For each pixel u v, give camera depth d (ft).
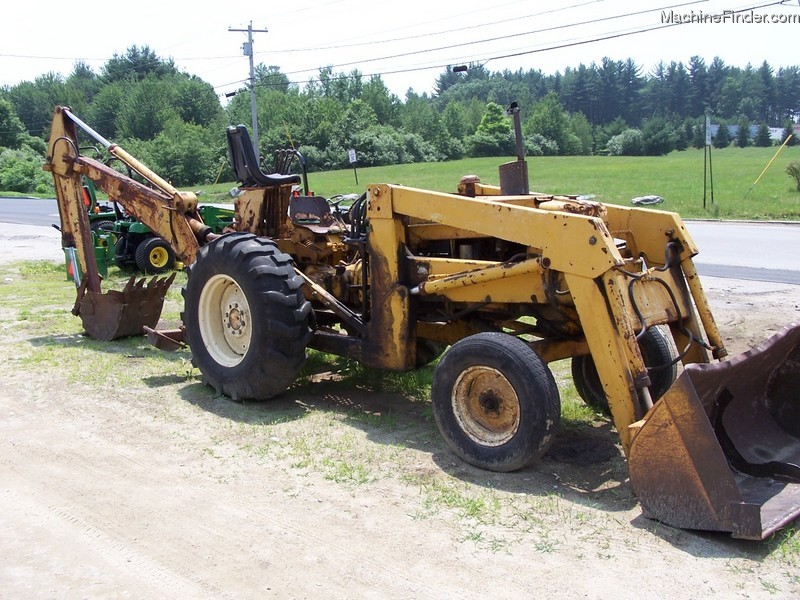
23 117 335.26
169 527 12.51
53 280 40.22
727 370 13.15
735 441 14.10
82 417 17.81
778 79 460.96
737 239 55.01
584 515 12.81
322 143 225.35
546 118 309.63
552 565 11.21
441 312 17.78
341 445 16.02
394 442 16.25
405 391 20.06
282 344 17.90
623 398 13.74
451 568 11.16
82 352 23.75
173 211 22.68
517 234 14.97
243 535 12.21
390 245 17.07
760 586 10.67
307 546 11.85
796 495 12.90
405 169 200.03
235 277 18.29
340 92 335.47
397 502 13.34
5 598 10.61
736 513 11.64
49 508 13.25
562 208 15.87
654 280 15.35
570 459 15.52
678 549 11.69
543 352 16.84
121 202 23.93
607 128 394.73
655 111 468.34
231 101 289.94
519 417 14.21
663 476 12.37
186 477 14.44
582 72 476.54
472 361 14.69
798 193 98.37
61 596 10.65
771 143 323.78
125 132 285.43
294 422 17.49
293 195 21.57
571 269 14.20
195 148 200.54
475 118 341.00
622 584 10.70
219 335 19.72
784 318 28.02
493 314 17.35
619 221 17.48
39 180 179.52
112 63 355.97
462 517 12.75
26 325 27.89
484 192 19.35
